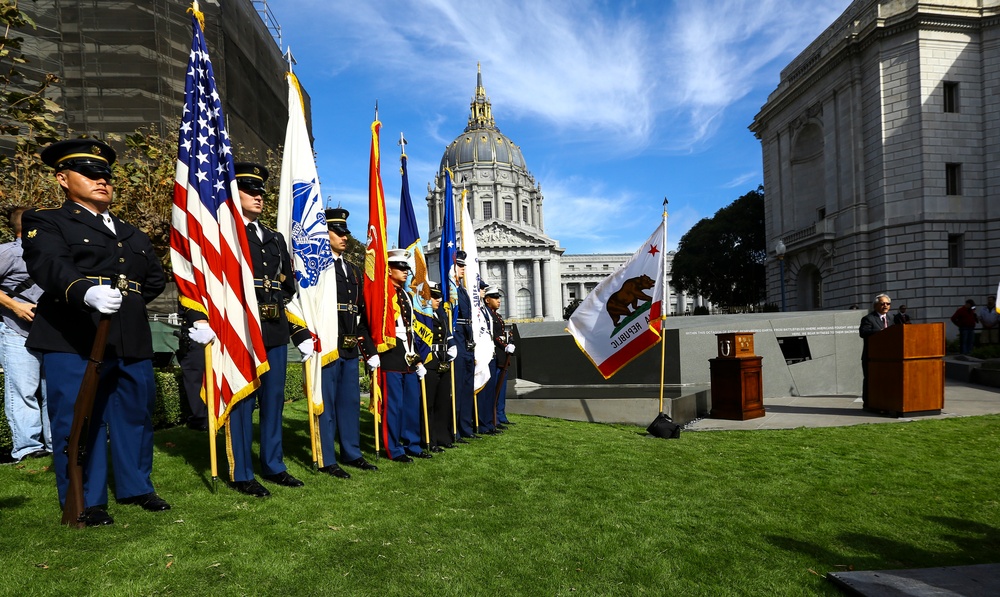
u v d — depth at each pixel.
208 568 3.17
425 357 6.73
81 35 22.98
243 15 27.59
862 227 31.20
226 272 4.48
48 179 8.61
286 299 5.11
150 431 4.24
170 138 12.38
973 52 29.23
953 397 11.74
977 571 3.32
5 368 5.46
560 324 12.93
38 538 3.39
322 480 5.07
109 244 3.94
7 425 5.52
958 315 19.14
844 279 32.44
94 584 2.91
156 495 4.16
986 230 28.86
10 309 5.31
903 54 29.55
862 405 10.66
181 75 24.72
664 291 8.51
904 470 5.96
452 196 8.04
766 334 12.37
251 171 5.01
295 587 3.05
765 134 41.53
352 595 3.00
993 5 28.86
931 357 9.52
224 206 4.54
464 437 7.72
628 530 4.10
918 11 28.48
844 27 33.56
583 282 114.69
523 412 10.57
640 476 5.63
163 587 2.94
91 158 3.90
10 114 7.20
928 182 28.84
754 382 9.64
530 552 3.67
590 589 3.19
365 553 3.53
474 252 9.48
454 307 7.59
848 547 3.87
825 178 34.28
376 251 5.98
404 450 6.37
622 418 9.37
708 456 6.63
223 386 4.43
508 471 5.73
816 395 12.58
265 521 3.92
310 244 5.32
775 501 4.86
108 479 4.77
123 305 3.97
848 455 6.67
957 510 4.66
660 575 3.38
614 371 8.91
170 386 7.33
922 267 28.77
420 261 7.09
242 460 4.57
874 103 30.61
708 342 11.77
